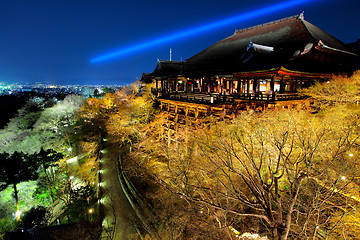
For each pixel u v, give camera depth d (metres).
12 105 66.50
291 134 11.27
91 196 23.89
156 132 29.62
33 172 25.34
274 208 10.46
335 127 12.67
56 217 22.50
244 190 13.48
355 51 33.25
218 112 23.83
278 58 23.23
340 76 22.20
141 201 19.78
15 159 22.47
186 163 13.41
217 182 11.95
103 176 28.69
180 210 11.04
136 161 24.73
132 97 47.75
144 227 14.63
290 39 28.47
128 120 33.00
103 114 48.25
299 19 31.92
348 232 8.36
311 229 8.52
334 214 8.86
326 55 28.61
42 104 63.19
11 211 24.83
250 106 23.36
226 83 36.25
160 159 24.69
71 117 47.09
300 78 26.38
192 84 40.12
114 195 23.45
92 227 17.55
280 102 20.70
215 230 9.30
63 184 27.02
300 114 15.97
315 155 10.43
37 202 26.78
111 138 39.59
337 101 19.47
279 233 6.89
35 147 35.22
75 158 34.12
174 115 29.23
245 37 36.84
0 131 41.78
